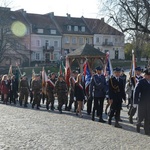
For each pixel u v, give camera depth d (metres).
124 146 9.07
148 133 10.91
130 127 12.41
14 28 78.19
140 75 13.56
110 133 11.04
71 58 34.28
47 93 18.27
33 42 81.81
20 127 12.16
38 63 76.38
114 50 90.81
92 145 9.17
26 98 20.39
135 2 30.77
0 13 59.81
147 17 30.30
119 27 32.25
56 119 14.38
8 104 22.25
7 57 64.25
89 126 12.48
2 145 9.16
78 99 15.30
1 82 23.16
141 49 33.31
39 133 10.98
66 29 87.69
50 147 8.92
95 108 13.96
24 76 20.77
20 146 9.05
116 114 12.53
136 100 11.01
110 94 12.59
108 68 17.23
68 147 8.92
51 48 84.06
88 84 16.56
